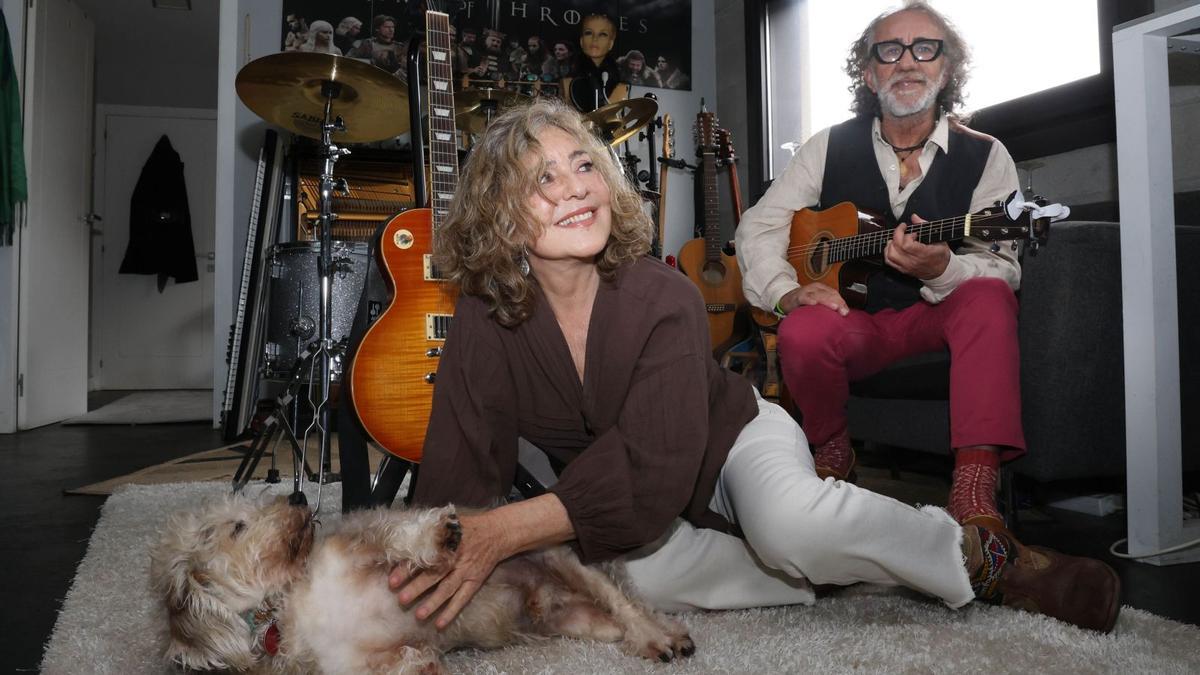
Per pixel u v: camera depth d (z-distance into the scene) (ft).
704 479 4.50
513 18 17.25
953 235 6.40
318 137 12.92
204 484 9.61
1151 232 5.96
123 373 27.30
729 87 18.01
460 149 14.33
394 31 16.46
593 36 17.42
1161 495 6.03
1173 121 9.31
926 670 3.85
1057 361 6.42
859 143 7.88
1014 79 11.06
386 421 6.41
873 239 7.25
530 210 4.15
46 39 16.66
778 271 7.63
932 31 7.47
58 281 17.60
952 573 4.22
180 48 23.89
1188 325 7.04
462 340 4.55
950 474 10.11
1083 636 4.28
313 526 3.75
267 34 16.15
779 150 16.51
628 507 4.03
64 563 6.62
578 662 3.97
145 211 26.30
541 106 4.41
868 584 5.11
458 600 3.73
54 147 17.17
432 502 4.52
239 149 16.17
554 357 4.45
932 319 6.44
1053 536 7.06
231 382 14.82
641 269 4.43
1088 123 10.00
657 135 18.08
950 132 7.52
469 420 4.48
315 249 12.56
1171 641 4.27
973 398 5.61
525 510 3.94
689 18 18.43
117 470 11.50
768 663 3.95
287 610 3.62
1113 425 6.61
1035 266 6.52
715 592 4.85
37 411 16.69
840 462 7.07
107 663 4.19
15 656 4.57
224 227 16.14
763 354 12.69
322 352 8.82
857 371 7.06
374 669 3.60
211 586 3.52
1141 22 5.92
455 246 4.52
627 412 4.18
